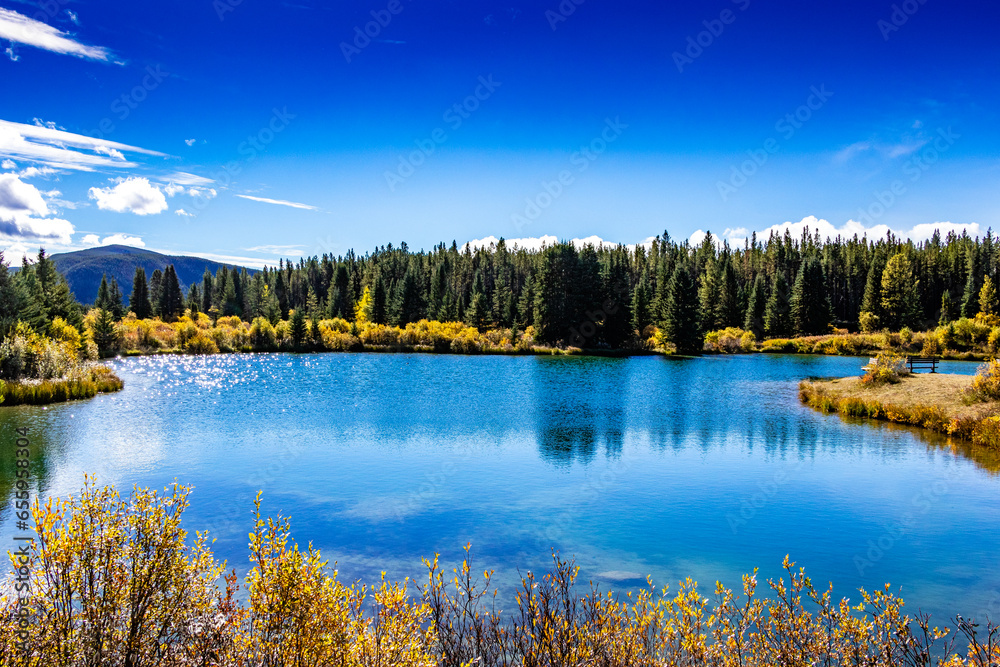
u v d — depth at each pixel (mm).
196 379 40312
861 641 5133
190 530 12039
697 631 5176
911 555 11172
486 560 10695
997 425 21203
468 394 34531
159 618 4543
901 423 25734
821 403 29750
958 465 18344
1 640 4051
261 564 4648
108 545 4508
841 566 10656
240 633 4746
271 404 29984
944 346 56938
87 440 20812
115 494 4715
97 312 62406
